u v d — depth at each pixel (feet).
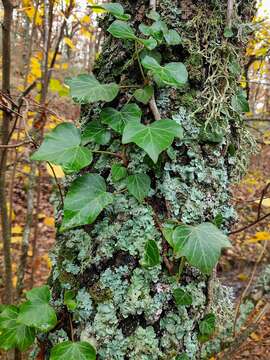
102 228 1.04
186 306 1.03
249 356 2.72
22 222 4.44
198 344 1.09
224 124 1.11
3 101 1.49
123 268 1.00
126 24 1.05
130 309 0.97
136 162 1.05
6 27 1.60
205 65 1.12
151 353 0.97
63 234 1.12
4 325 1.08
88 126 1.09
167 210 1.03
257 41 2.13
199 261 0.93
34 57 2.82
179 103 1.08
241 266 4.39
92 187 1.01
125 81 1.12
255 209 4.68
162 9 1.12
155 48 1.10
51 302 1.08
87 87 1.06
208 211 1.07
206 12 1.13
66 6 2.29
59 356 0.93
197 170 1.07
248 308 2.10
